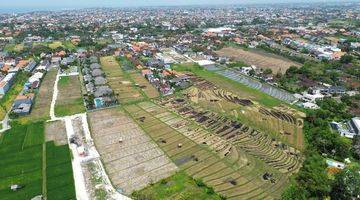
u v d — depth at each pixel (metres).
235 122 124.06
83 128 118.19
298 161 95.94
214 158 97.56
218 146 105.00
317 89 157.62
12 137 111.38
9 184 84.81
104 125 121.06
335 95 153.50
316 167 86.94
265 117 129.50
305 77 181.00
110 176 88.44
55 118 127.50
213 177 87.88
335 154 97.69
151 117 129.00
